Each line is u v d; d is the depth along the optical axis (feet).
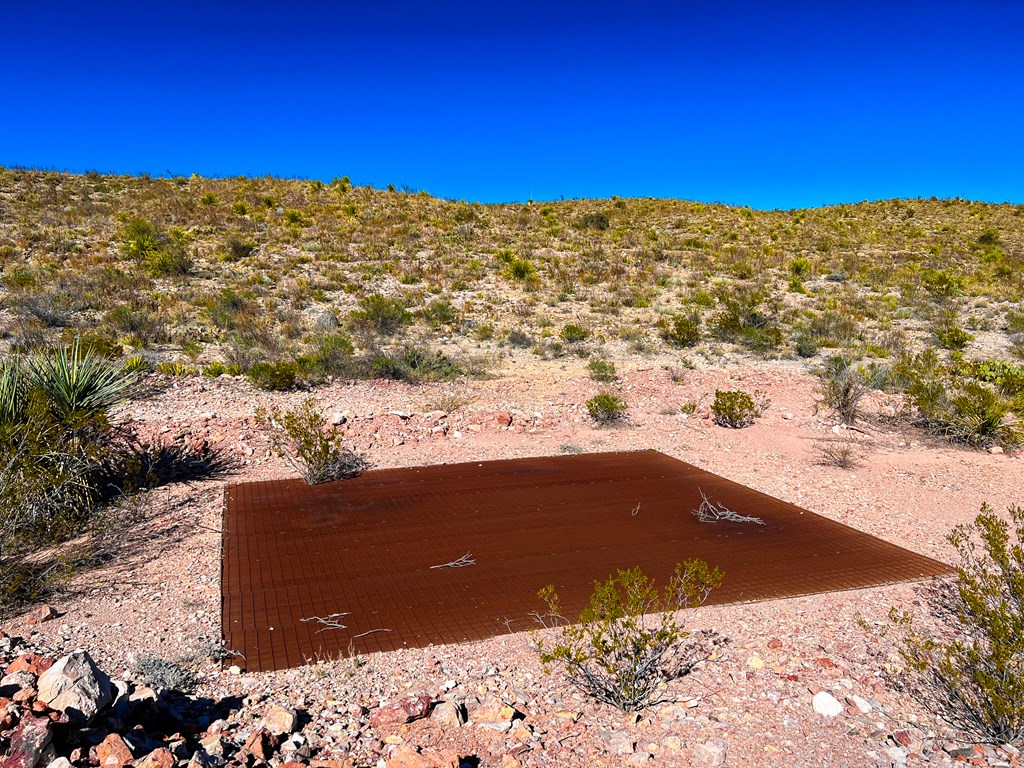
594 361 46.83
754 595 17.20
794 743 11.35
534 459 30.07
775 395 41.24
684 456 30.76
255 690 13.08
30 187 109.19
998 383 42.52
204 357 46.44
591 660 14.02
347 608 16.61
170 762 9.43
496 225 117.29
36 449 20.80
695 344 56.08
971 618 14.93
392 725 11.78
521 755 10.98
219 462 28.50
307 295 65.62
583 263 90.48
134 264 73.10
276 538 21.08
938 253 109.40
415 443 32.04
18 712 9.86
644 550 20.25
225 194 115.44
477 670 13.79
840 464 29.22
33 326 48.93
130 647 14.65
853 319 64.44
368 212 112.68
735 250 104.22
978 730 11.75
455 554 19.93
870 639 14.84
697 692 12.87
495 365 48.16
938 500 24.90
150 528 21.81
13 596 16.94
